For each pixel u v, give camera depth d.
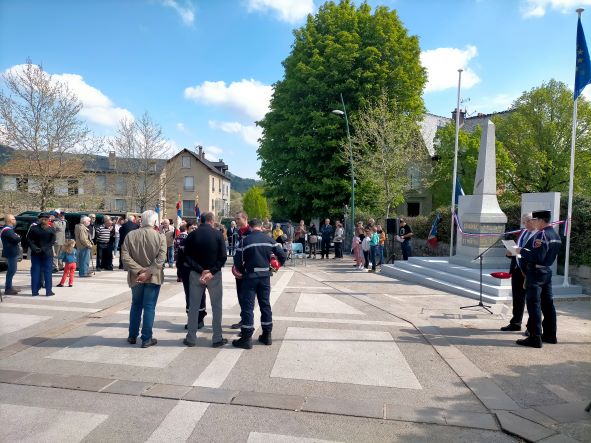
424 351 5.59
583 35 9.51
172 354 5.28
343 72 24.23
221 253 5.63
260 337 5.85
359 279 12.60
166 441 3.28
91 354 5.23
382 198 24.55
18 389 4.16
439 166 32.38
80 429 3.43
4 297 8.70
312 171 25.00
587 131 27.47
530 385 4.48
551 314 6.05
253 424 3.56
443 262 12.71
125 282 10.97
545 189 28.73
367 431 3.48
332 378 4.59
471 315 7.74
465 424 3.63
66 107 22.25
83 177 24.72
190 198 55.78
